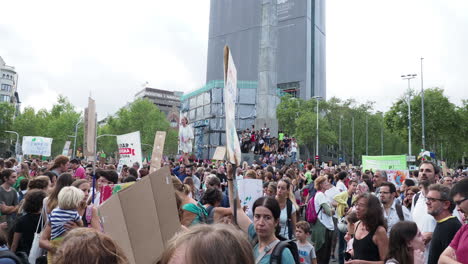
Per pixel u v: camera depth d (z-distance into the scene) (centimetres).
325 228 814
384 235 459
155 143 998
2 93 13062
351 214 612
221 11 11881
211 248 126
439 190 449
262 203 351
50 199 568
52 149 9150
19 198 936
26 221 574
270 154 3212
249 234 388
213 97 7419
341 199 954
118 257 199
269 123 3262
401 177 1532
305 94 11775
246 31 11206
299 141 7431
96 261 188
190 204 516
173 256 131
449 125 5944
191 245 128
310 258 650
